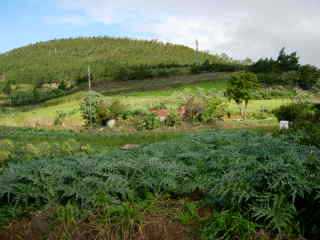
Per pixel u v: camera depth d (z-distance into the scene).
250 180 4.67
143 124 27.44
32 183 5.38
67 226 4.60
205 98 29.73
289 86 54.94
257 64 81.00
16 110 54.38
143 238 4.40
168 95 53.12
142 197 5.42
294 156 5.04
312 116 14.04
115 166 5.69
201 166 6.23
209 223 4.54
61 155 9.62
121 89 65.12
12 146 9.83
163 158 6.77
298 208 4.49
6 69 142.50
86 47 186.75
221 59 168.75
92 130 27.69
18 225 4.85
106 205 4.83
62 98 63.66
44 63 152.00
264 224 4.38
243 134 8.95
